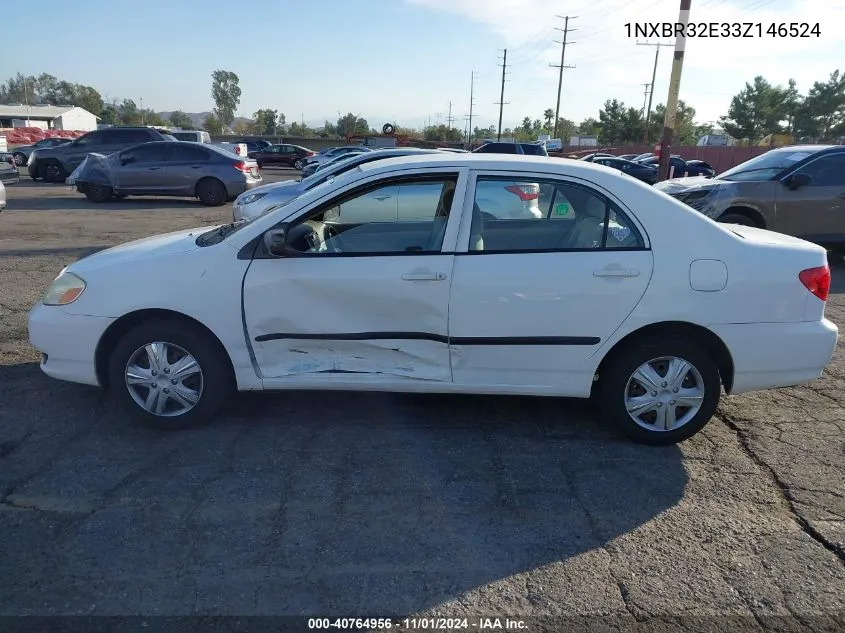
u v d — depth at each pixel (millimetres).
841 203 9711
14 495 3373
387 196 3967
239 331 3908
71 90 128250
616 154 54188
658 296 3781
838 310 7363
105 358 4090
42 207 16125
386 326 3865
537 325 3816
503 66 71875
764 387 3961
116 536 3061
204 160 17094
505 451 3953
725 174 10953
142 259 3980
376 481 3584
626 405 3969
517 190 3895
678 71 16391
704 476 3717
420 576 2836
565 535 3148
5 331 5965
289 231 3891
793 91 64625
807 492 3555
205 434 4078
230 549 2986
